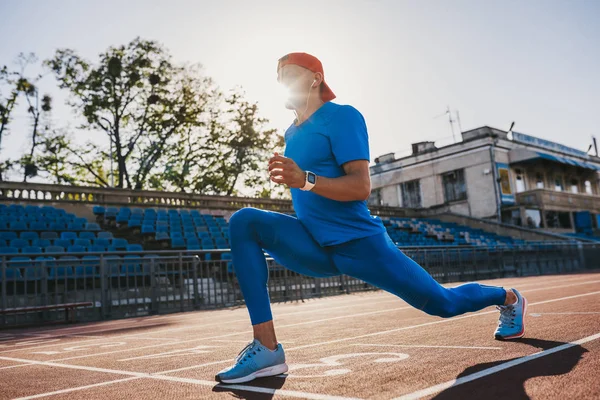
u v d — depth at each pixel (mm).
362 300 10523
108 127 31391
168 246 17203
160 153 33062
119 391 2242
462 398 1707
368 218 2275
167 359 3299
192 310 11266
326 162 2279
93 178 35156
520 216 31406
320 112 2318
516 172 34000
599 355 2363
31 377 2879
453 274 17875
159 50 31438
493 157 32531
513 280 15930
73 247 13570
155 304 10758
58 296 10320
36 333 7285
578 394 1669
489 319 4645
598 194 42438
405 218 31969
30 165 30125
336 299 11812
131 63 31062
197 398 1975
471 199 33281
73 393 2271
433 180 35375
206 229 19344
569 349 2592
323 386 2033
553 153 37844
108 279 10812
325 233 2260
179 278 11180
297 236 2338
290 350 3322
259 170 34625
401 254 2318
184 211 21594
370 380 2096
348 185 2135
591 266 25250
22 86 29906
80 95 30797
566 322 3811
